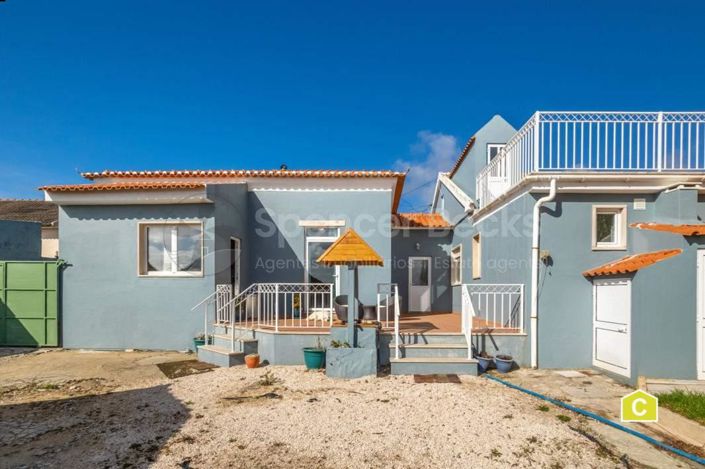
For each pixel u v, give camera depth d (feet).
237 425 16.16
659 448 14.57
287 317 34.55
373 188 35.63
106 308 30.99
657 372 20.84
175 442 14.56
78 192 30.42
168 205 31.01
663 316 20.97
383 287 34.88
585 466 13.19
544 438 15.10
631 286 21.79
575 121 25.41
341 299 30.96
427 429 15.84
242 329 28.17
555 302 25.52
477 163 41.42
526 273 26.22
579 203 25.82
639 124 25.38
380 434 15.35
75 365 25.95
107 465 12.87
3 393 20.43
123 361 27.07
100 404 18.76
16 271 31.55
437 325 30.01
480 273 36.55
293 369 24.93
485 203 35.94
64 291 31.27
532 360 25.39
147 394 20.20
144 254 31.42
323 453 13.80
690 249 21.22
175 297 30.68
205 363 26.45
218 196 30.76
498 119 41.57
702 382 20.33
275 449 14.07
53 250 60.18
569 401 19.29
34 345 31.17
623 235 25.62
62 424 16.30
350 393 20.34
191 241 31.48
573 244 25.68
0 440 14.75
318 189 35.68
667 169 25.12
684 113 25.12
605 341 24.00
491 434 15.40
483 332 26.13
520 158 28.07
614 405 18.76
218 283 30.81
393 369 23.84
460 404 18.69
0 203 79.56
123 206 31.32
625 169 25.21
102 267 31.19
